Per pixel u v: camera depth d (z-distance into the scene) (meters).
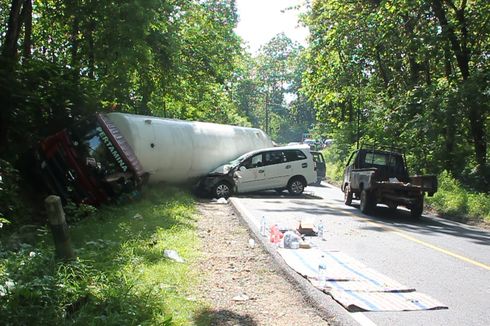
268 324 5.25
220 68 27.88
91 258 7.05
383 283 6.92
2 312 4.36
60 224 5.77
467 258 9.14
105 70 19.39
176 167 18.20
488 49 21.23
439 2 20.47
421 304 6.11
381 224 13.28
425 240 10.94
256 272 7.39
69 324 4.39
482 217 15.57
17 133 13.85
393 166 17.33
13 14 13.82
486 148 22.17
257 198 19.12
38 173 13.33
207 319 5.20
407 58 26.45
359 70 30.38
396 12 21.38
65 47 21.75
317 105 36.75
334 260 8.17
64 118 15.11
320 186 28.86
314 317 5.54
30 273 5.30
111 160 13.55
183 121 19.67
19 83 13.36
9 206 10.32
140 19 15.83
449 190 19.34
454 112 19.58
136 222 10.62
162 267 6.93
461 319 5.68
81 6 16.92
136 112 22.64
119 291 5.22
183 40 24.22
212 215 13.59
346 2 25.27
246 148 22.30
